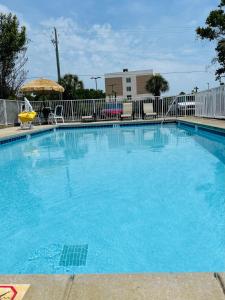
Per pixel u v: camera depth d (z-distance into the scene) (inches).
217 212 142.6
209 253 104.0
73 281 61.6
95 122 690.2
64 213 150.3
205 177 206.7
